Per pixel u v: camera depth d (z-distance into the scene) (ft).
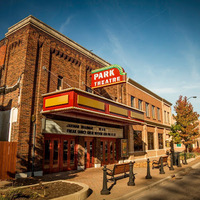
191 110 86.28
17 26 39.06
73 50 47.03
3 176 29.60
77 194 20.27
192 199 22.36
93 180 32.09
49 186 23.49
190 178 35.37
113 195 23.00
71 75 45.88
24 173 32.09
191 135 86.33
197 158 77.25
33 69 36.70
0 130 37.09
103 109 40.70
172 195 24.12
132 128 67.36
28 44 36.45
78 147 43.96
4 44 41.24
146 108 82.02
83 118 43.70
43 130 35.63
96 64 54.90
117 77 45.01
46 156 36.94
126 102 66.64
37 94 36.81
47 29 40.45
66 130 40.04
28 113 34.55
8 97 37.27
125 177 34.19
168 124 104.73
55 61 42.01
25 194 19.69
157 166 46.65
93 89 49.83
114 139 59.11
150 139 81.46
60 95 34.32
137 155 68.54
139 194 24.63
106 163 53.88
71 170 42.06
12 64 38.34
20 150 32.22
